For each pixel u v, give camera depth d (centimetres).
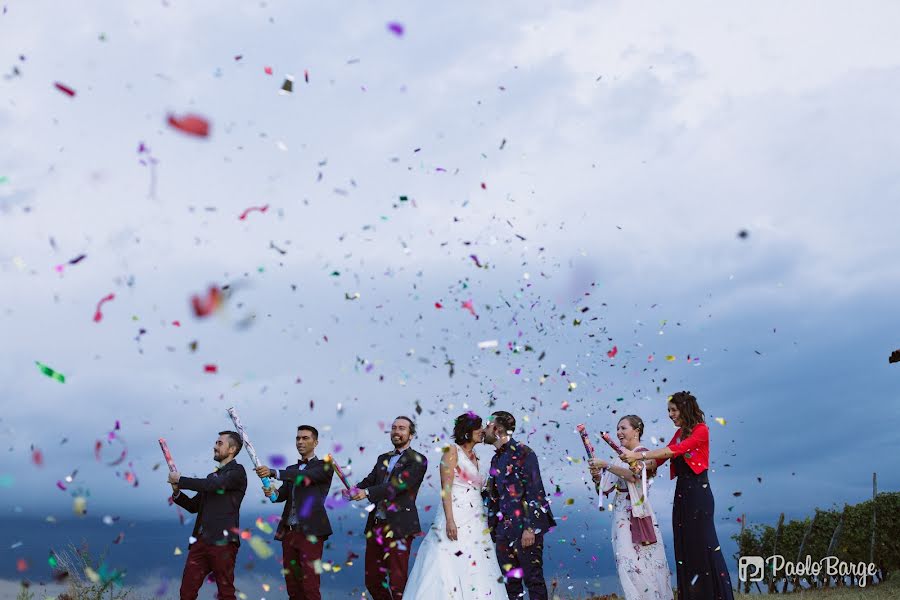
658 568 560
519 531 584
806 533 1131
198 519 559
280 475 576
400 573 601
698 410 561
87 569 512
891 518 1159
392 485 604
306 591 568
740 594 1012
